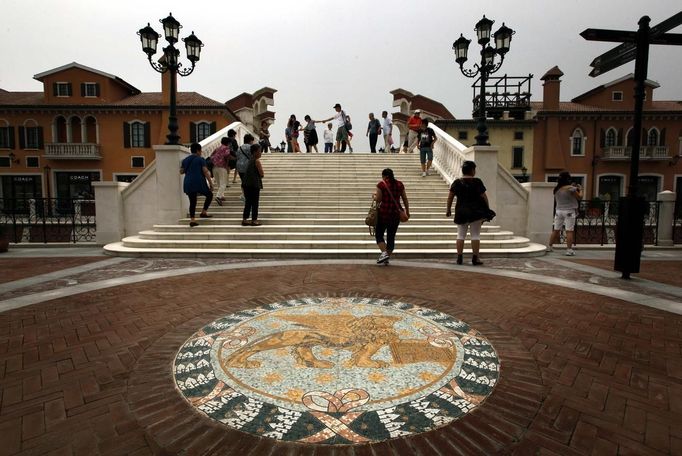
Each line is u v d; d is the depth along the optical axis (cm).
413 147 1747
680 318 443
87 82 3181
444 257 846
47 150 3106
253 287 576
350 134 1911
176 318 437
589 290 565
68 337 382
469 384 289
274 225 1002
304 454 212
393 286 582
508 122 3145
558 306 486
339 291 551
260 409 255
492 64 1113
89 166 3189
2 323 421
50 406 260
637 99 626
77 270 710
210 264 767
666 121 3181
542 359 334
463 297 523
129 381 293
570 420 245
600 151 3203
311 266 742
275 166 1507
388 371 307
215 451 214
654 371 313
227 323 418
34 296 529
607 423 242
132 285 591
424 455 212
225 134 1495
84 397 271
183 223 1022
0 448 216
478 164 1060
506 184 1080
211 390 279
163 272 688
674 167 3188
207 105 3098
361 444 220
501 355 340
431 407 258
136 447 218
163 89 3159
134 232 1093
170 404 262
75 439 225
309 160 1577
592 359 335
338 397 270
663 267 764
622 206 649
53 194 3186
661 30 587
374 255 836
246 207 976
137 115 3161
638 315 453
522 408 258
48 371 311
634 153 634
